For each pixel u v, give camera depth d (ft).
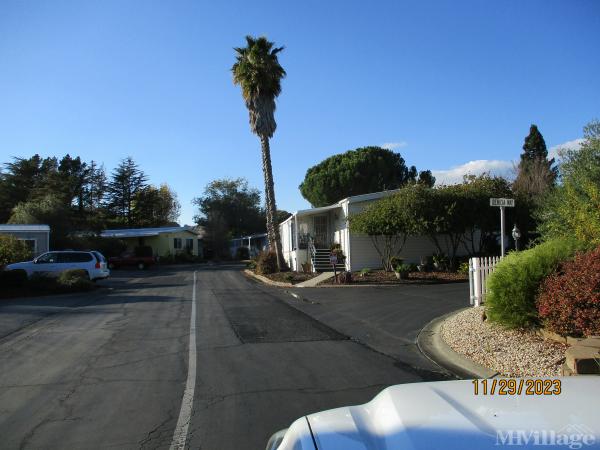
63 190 178.81
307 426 9.17
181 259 169.99
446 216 75.25
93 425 17.44
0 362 27.22
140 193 217.77
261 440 15.88
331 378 23.24
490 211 77.36
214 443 15.70
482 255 85.97
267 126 92.17
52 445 15.74
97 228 147.95
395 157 163.32
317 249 95.50
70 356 28.53
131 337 34.06
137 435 16.48
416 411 8.68
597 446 7.21
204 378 23.41
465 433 7.70
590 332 23.91
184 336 34.17
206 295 61.77
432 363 26.23
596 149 39.63
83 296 62.75
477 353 26.55
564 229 38.27
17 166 187.93
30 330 37.50
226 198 224.12
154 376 23.89
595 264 24.22
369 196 89.35
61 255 81.46
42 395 21.08
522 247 81.87
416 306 47.96
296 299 56.85
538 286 27.43
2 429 17.15
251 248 194.39
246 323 39.50
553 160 123.95
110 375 24.21
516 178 119.14
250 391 21.24
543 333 26.84
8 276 63.82
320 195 157.69
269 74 90.63
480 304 39.58
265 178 94.63
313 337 33.65
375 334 34.73
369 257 88.63
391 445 7.63
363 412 9.61
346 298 56.44
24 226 108.99
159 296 61.11
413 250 90.38
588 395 9.22
